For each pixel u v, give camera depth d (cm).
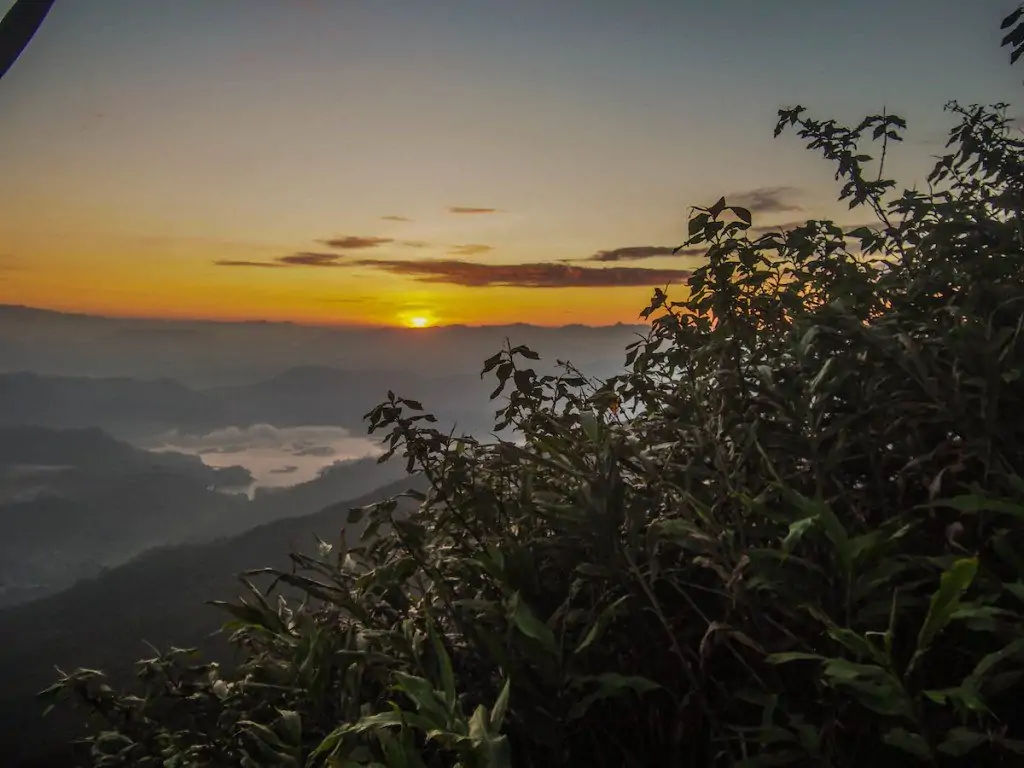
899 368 94
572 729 92
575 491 96
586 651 89
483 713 71
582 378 127
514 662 86
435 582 100
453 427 117
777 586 77
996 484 83
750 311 116
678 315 119
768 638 81
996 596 69
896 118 134
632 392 120
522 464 119
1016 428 82
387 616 112
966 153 131
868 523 93
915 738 65
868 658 76
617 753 93
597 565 88
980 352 86
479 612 100
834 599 78
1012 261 100
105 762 114
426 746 91
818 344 99
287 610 131
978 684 63
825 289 120
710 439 99
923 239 113
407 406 108
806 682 85
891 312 105
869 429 92
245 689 110
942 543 87
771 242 118
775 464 95
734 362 106
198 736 112
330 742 78
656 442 116
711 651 78
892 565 74
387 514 110
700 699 81
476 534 108
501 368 119
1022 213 108
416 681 78
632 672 92
